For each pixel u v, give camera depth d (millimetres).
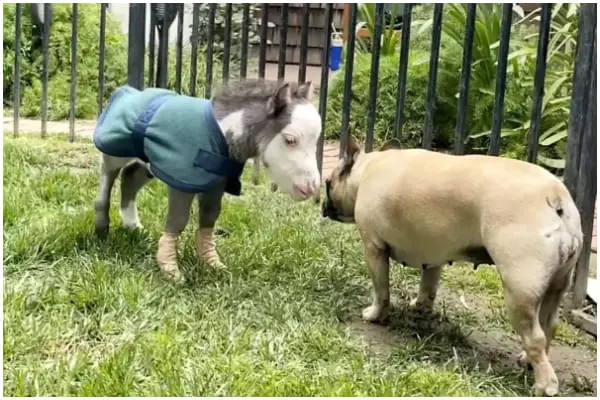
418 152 1536
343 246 1997
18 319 1414
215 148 1611
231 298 1603
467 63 1946
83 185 2316
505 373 1429
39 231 1809
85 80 3977
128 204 1911
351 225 2168
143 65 2703
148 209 2129
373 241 1557
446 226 1403
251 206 2254
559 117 3127
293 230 2033
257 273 1758
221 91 1633
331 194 1722
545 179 1327
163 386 1242
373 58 2205
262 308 1576
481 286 1870
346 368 1365
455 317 1681
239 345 1403
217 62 4195
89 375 1265
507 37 1851
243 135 1593
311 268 1814
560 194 1316
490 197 1329
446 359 1473
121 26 4430
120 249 1778
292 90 1595
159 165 1620
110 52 4113
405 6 2086
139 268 1705
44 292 1531
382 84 3533
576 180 1722
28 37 3951
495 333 1630
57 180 2307
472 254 1406
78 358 1296
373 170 1570
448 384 1324
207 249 1754
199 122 1616
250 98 1603
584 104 1705
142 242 1846
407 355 1442
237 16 4402
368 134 2242
